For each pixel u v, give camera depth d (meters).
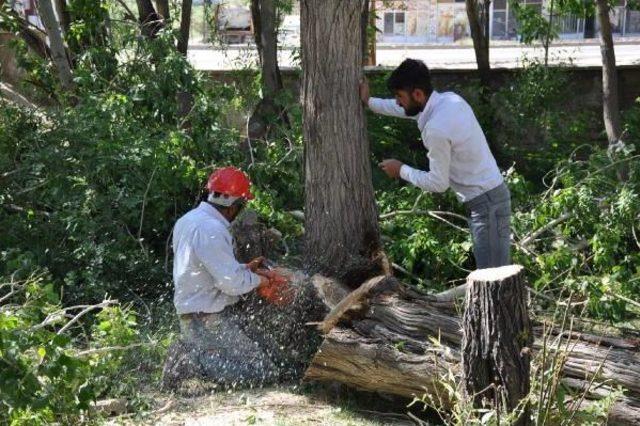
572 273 8.06
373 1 14.55
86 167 8.34
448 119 6.08
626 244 8.55
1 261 7.88
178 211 8.77
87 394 4.63
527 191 9.04
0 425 4.57
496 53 20.05
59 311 5.01
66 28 11.81
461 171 6.26
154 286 8.05
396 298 5.86
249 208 8.30
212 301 6.34
